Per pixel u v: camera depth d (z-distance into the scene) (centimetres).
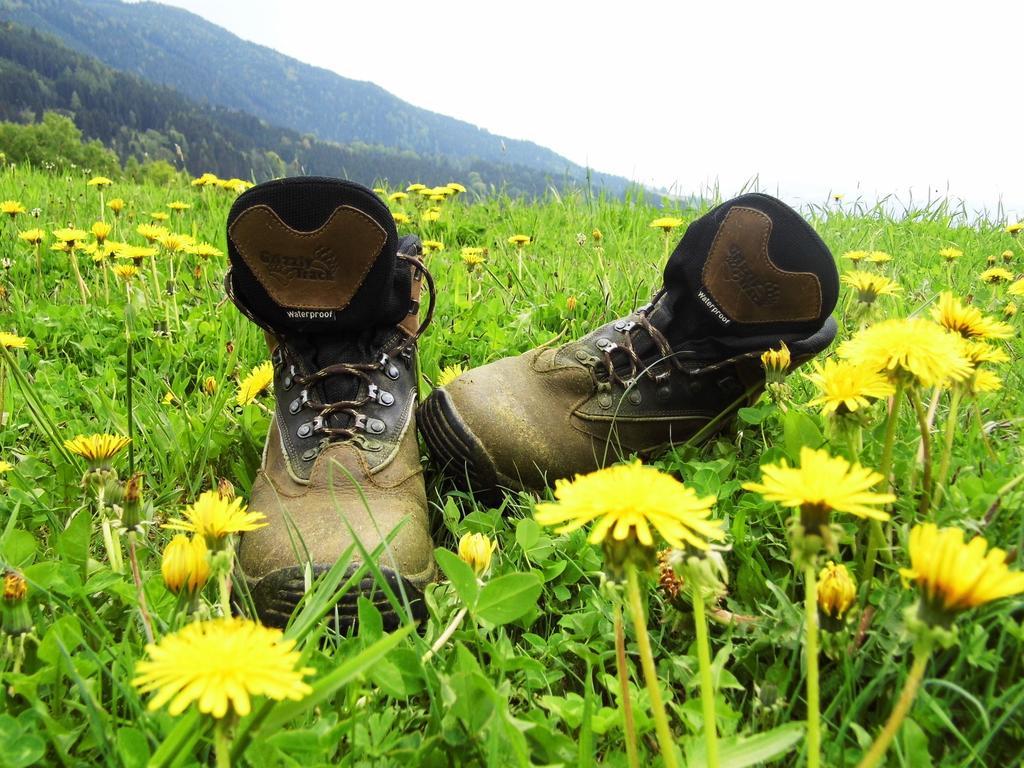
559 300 90
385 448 46
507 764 27
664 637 37
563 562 41
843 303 86
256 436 58
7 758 25
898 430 52
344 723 27
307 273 48
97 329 85
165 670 19
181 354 78
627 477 22
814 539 22
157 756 22
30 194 159
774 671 33
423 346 75
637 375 53
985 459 45
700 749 25
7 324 83
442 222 150
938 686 31
